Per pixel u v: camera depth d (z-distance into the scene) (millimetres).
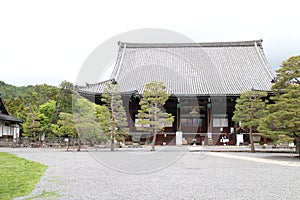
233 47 44719
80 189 7910
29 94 54906
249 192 7676
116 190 7801
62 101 44062
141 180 9484
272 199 6887
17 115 48031
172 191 7719
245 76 39156
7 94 75000
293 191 7840
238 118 25891
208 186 8484
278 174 11188
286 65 20844
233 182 9234
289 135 19188
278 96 21141
